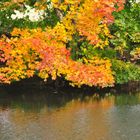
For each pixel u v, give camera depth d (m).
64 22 22.56
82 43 23.16
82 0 22.45
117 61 23.83
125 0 23.84
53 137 17.84
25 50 22.14
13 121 19.52
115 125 18.97
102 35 23.03
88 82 22.30
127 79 23.69
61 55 22.11
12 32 22.39
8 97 22.91
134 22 24.27
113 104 21.80
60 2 22.72
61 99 22.67
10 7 23.22
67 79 22.23
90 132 18.28
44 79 23.12
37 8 22.98
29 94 23.31
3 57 23.28
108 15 22.19
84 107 21.38
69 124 19.11
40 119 19.73
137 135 17.97
